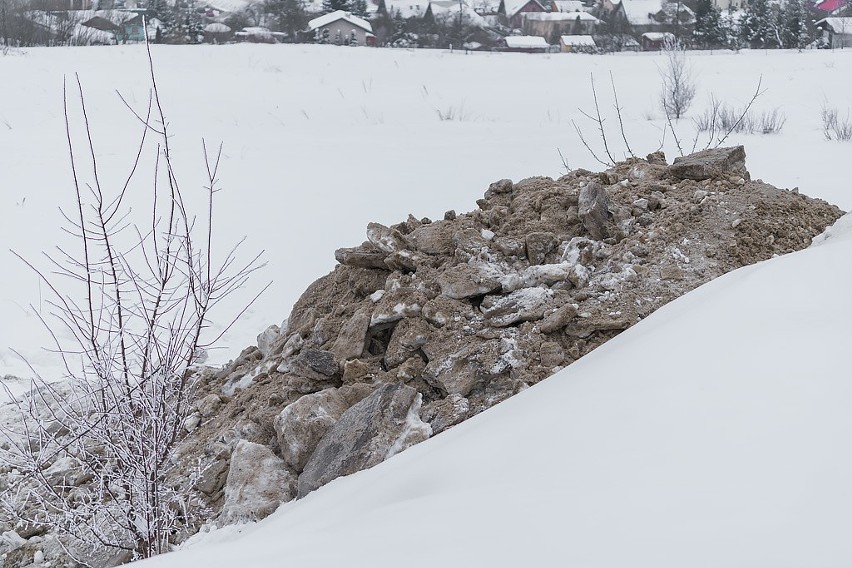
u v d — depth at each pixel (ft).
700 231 17.35
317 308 18.75
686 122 76.59
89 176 51.88
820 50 138.31
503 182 20.61
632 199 18.84
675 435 7.93
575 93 101.40
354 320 16.93
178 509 14.69
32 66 95.55
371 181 52.06
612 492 7.11
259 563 7.42
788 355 8.78
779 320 9.86
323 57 119.75
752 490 6.57
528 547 6.48
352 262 18.86
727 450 7.32
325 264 35.27
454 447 10.38
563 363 15.11
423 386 15.61
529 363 15.20
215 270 33.73
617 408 8.98
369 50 130.21
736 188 18.86
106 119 75.97
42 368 24.58
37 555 14.60
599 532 6.48
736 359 9.07
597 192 17.95
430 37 179.11
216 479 15.11
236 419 16.60
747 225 17.26
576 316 15.53
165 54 112.98
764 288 10.89
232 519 13.74
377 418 13.74
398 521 7.82
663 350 10.21
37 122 72.13
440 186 50.67
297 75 107.65
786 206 17.92
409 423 13.85
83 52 108.68
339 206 45.57
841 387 7.86
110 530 14.10
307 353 16.40
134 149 62.64
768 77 104.27
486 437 10.18
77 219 42.01
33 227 40.24
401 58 123.44
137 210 44.32
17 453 15.11
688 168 19.58
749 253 16.79
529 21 202.59
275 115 84.43
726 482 6.79
